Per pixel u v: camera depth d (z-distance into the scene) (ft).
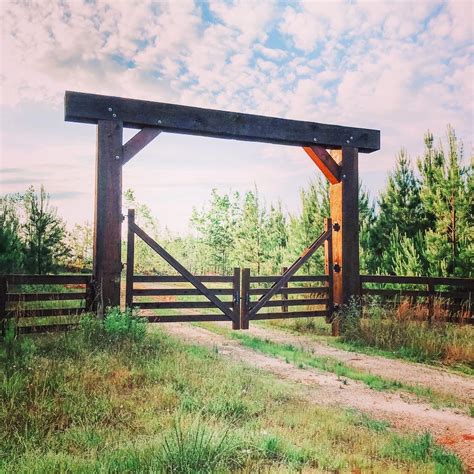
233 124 37.93
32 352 24.09
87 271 106.73
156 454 13.11
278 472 12.69
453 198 54.60
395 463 14.40
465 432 17.85
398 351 33.35
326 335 40.11
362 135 42.37
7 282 29.89
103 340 27.76
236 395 19.26
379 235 64.18
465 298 46.29
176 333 38.55
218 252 154.40
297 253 68.95
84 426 15.87
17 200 76.48
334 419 17.84
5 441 14.60
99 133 34.04
